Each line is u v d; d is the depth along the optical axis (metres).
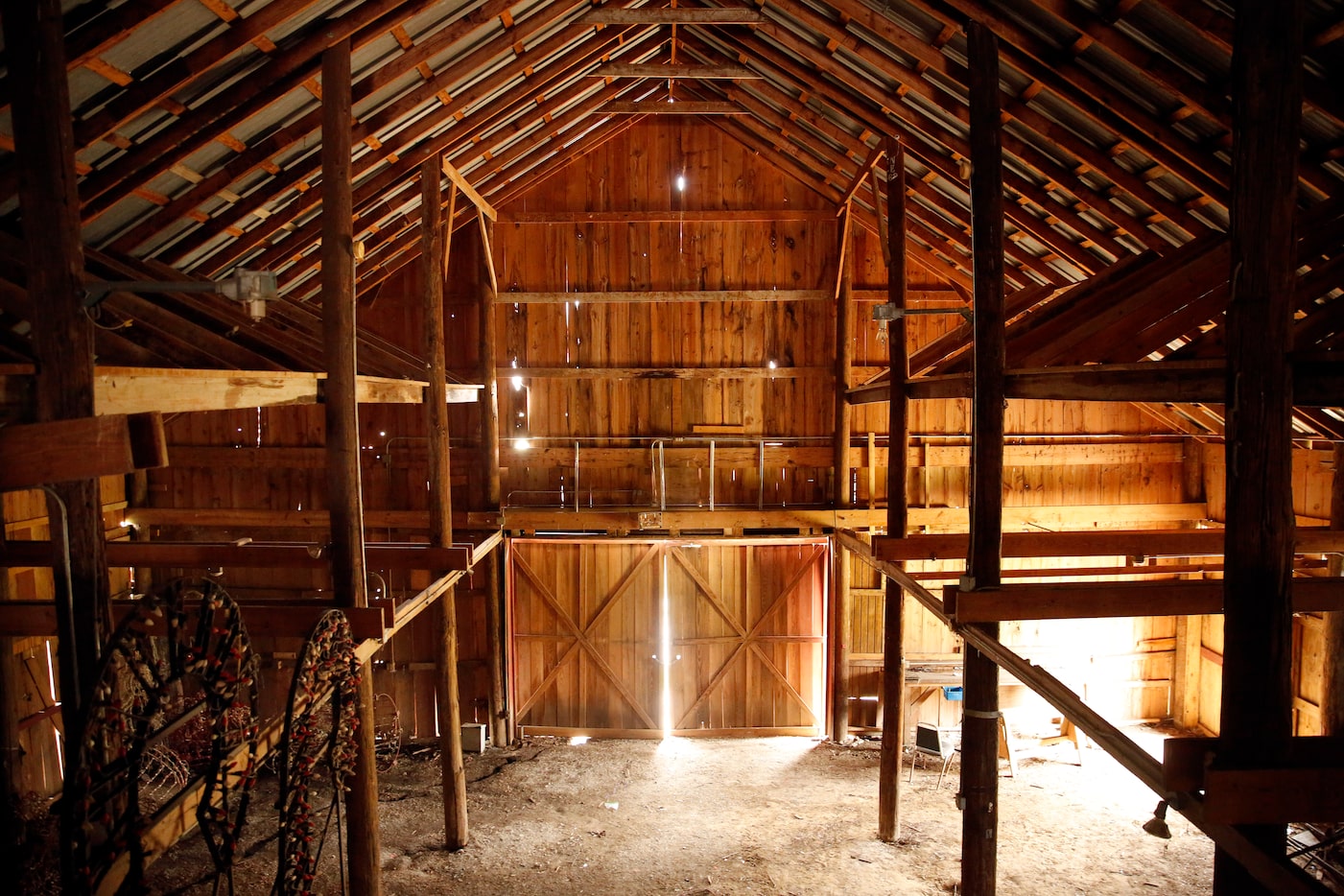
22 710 8.50
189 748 9.19
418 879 7.84
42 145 3.41
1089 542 6.54
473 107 7.73
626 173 10.83
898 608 8.27
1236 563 3.14
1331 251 5.18
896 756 8.38
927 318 10.98
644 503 11.12
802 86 8.34
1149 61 4.88
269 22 4.75
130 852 3.40
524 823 8.92
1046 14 5.20
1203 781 3.21
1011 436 11.16
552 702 11.29
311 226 7.61
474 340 10.91
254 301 3.73
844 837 8.55
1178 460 11.27
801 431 11.13
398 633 11.11
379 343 9.77
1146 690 11.37
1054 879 7.78
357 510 5.75
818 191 10.59
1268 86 2.96
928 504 11.16
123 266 5.77
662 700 11.21
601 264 10.94
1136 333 5.02
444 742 8.35
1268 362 3.04
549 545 11.07
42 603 4.98
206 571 10.80
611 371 10.96
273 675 10.88
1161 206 6.11
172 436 10.88
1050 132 6.25
